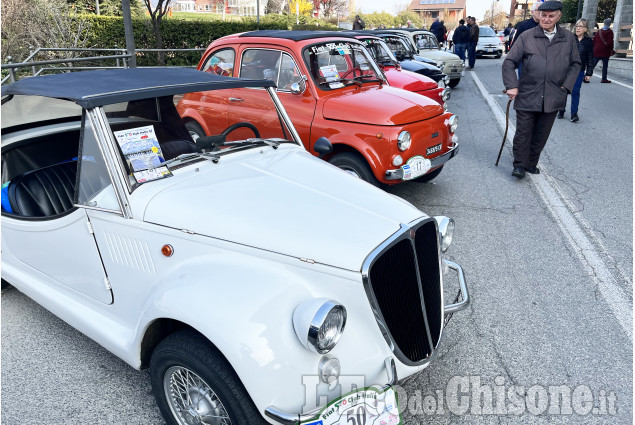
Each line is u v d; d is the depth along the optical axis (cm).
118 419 284
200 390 244
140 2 2261
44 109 352
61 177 362
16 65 757
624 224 537
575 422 282
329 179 308
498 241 499
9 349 345
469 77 1747
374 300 235
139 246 270
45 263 331
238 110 442
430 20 8675
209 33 1600
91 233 290
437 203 597
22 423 280
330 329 220
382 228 254
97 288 302
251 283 236
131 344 267
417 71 1007
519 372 320
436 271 281
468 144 853
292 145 364
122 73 345
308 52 559
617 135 898
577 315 379
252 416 225
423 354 265
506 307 390
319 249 242
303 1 4144
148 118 312
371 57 642
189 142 330
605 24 1519
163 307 237
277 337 220
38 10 1427
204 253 255
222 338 217
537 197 615
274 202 272
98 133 271
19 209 339
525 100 644
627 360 330
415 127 524
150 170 283
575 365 326
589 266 450
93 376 319
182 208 264
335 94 557
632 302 395
